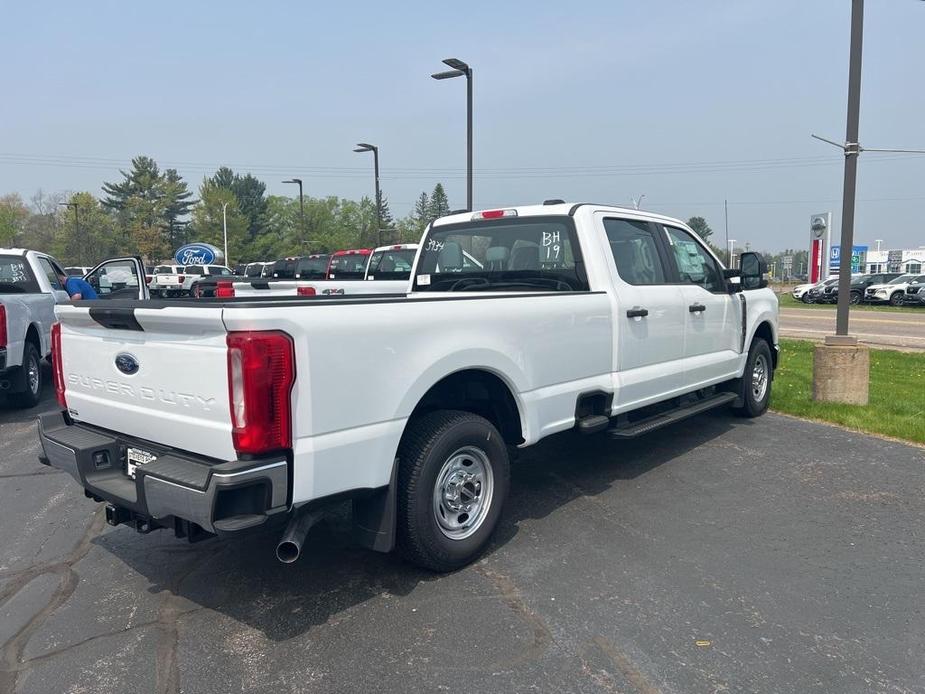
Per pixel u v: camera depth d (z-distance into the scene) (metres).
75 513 5.21
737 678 3.11
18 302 8.43
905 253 62.94
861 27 7.86
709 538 4.61
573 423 4.91
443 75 19.22
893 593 3.88
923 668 3.19
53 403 9.44
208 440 3.28
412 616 3.64
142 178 90.50
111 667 3.22
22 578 4.14
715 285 6.85
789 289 62.44
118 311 3.59
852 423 7.55
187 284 31.23
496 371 4.23
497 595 3.86
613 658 3.26
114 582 4.07
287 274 21.53
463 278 6.22
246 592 3.93
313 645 3.38
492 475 4.28
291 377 3.17
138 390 3.65
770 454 6.52
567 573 4.12
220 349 3.15
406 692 3.02
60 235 83.94
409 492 3.83
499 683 3.08
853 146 8.09
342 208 95.56
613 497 5.39
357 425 3.48
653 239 6.04
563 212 5.48
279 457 3.19
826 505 5.22
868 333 20.36
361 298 4.59
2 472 6.22
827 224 40.88
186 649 3.37
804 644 3.38
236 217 86.31
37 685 3.09
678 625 3.55
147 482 3.31
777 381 10.47
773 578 4.05
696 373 6.35
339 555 4.40
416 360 3.73
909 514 5.04
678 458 6.40
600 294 5.12
